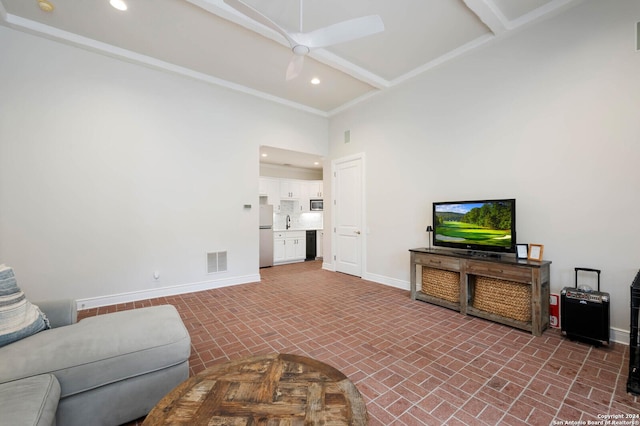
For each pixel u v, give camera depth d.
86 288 3.41
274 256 6.68
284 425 0.97
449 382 1.89
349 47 3.47
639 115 2.37
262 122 4.88
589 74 2.61
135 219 3.72
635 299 1.84
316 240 7.64
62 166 3.27
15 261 3.05
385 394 1.77
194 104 4.18
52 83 3.22
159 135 3.90
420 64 3.88
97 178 3.47
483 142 3.39
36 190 3.14
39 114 3.15
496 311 2.98
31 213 3.12
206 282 4.28
